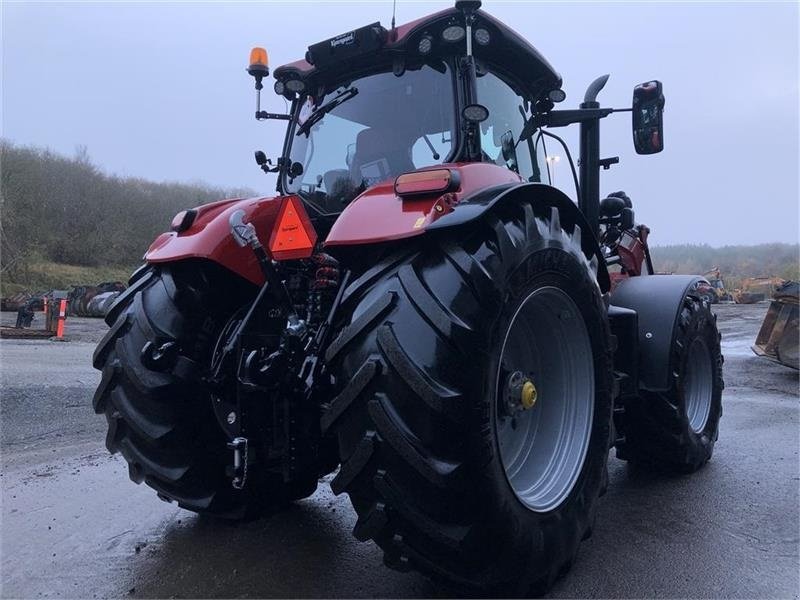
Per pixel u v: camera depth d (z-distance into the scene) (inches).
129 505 132.9
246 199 126.6
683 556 108.7
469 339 77.5
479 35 105.3
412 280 80.4
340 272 106.7
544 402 106.8
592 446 104.3
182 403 104.4
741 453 175.8
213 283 111.3
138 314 109.1
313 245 104.5
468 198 86.0
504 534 82.1
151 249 119.9
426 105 112.7
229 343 104.1
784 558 107.9
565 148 148.9
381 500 79.0
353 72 122.7
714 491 143.4
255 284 114.3
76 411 224.2
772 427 207.6
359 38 114.3
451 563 81.3
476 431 78.2
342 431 81.1
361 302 83.1
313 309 105.2
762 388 288.0
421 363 76.4
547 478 99.3
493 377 81.8
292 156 130.2
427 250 84.4
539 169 135.6
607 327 109.4
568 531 95.0
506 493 83.4
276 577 100.1
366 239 85.1
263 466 103.4
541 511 91.4
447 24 109.7
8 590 95.4
